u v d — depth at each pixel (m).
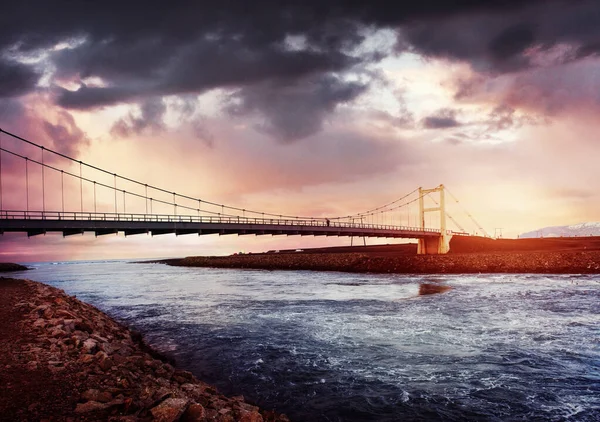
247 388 11.43
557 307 23.22
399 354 14.32
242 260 90.25
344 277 52.28
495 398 10.38
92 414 6.36
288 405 10.20
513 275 45.56
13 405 6.49
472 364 13.04
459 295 29.28
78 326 14.15
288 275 59.91
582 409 9.70
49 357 9.50
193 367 13.58
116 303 32.09
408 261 57.31
